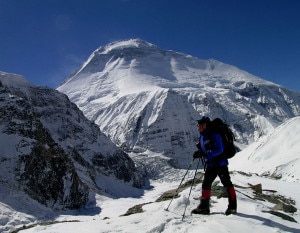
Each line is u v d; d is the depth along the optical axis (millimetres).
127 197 104812
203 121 8242
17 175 55906
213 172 8336
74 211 60156
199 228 7258
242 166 77688
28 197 49469
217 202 10117
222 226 7312
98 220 8758
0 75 129625
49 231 7609
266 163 69062
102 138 147875
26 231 7910
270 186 19141
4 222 38156
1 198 45438
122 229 7582
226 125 8328
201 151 8516
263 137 88250
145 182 156875
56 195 59344
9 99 68812
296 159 61469
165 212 8680
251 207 9336
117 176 133000
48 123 136250
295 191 17688
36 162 59469
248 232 7117
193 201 9852
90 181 93812
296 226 8109
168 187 140500
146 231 7359
